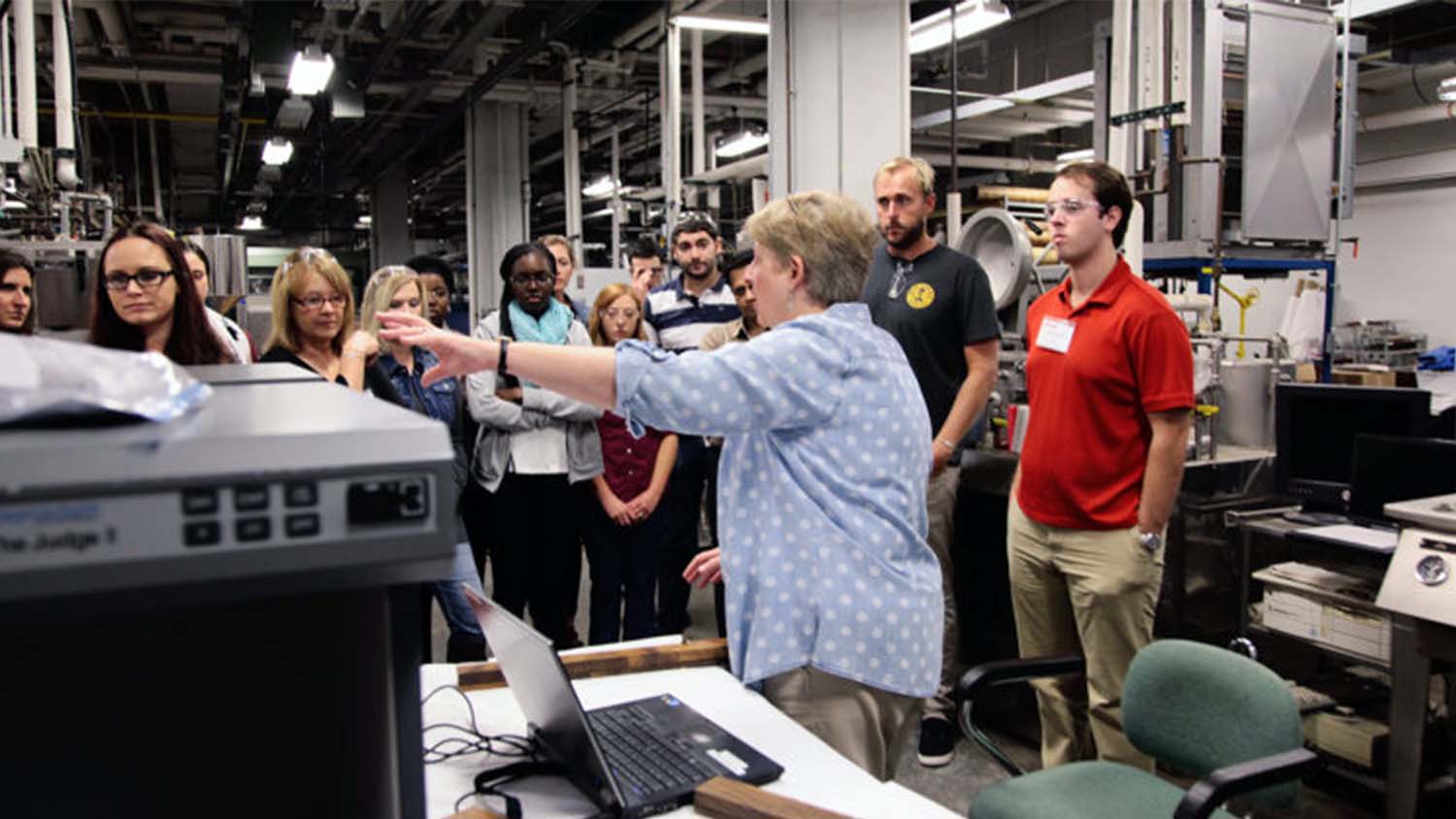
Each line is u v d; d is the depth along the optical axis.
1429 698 2.11
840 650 1.26
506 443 2.87
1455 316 7.40
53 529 0.29
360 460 0.33
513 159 9.21
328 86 7.11
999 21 4.46
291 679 0.42
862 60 3.43
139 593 0.31
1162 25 3.04
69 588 0.30
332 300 2.17
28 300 2.94
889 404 1.30
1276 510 2.70
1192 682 1.57
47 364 0.35
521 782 1.12
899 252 2.55
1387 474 2.46
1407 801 2.14
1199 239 3.28
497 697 1.39
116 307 1.73
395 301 2.58
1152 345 1.95
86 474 0.30
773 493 1.30
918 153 8.51
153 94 9.33
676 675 1.44
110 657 0.39
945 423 2.47
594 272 6.28
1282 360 3.26
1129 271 2.06
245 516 0.32
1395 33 6.56
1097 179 2.02
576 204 7.61
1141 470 2.03
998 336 2.50
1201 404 2.72
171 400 0.37
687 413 1.17
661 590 3.26
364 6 5.93
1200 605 2.62
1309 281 4.45
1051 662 1.73
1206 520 2.61
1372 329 7.37
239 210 14.73
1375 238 7.87
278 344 2.17
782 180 3.55
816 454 1.28
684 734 1.20
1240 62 3.54
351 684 0.43
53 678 0.39
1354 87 3.86
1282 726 1.43
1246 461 2.69
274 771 0.43
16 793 0.39
